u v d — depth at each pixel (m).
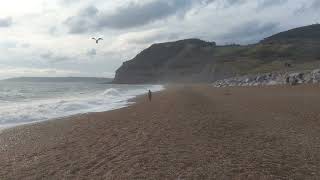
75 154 14.09
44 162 13.12
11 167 12.69
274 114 23.69
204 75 194.00
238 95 45.75
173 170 11.14
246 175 10.52
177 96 48.09
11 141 17.97
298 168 11.19
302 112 24.38
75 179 10.84
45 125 23.28
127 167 11.73
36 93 68.94
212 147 14.10
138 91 81.56
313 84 59.38
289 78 67.31
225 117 22.70
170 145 14.69
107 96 58.44
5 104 39.28
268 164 11.60
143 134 17.53
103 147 15.08
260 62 184.50
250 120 21.17
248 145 14.39
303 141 15.02
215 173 10.73
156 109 30.05
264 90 55.56
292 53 197.12
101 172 11.39
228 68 181.50
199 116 23.50
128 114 27.20
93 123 22.92
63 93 70.00
